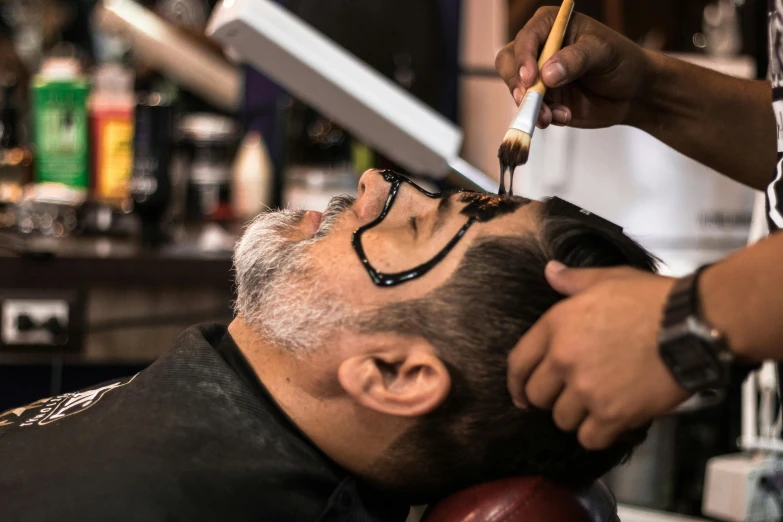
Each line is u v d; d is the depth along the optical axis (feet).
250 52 5.05
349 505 3.04
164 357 3.27
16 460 3.03
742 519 5.38
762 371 5.28
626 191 6.63
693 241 6.78
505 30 6.66
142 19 7.89
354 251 3.12
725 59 7.02
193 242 6.37
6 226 6.43
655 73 3.90
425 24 6.28
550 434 2.98
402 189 3.31
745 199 6.83
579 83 3.87
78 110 6.77
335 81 4.89
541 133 6.47
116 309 5.79
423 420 3.00
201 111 8.96
